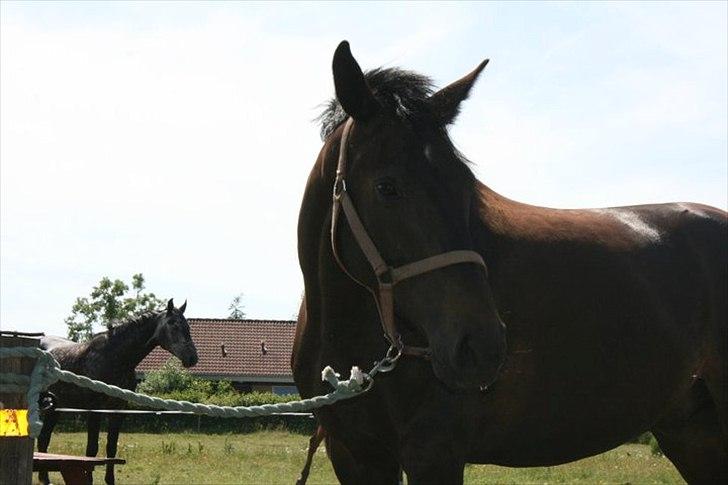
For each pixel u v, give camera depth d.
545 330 3.56
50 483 9.87
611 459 17.14
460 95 3.25
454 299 2.89
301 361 3.80
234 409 2.85
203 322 42.38
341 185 3.28
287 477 12.57
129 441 19.95
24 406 2.66
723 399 4.16
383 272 3.08
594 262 3.79
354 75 3.17
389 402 3.32
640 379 3.82
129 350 11.99
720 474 4.37
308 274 3.64
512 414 3.54
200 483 11.66
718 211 4.53
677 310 3.99
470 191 3.09
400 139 3.08
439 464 3.23
